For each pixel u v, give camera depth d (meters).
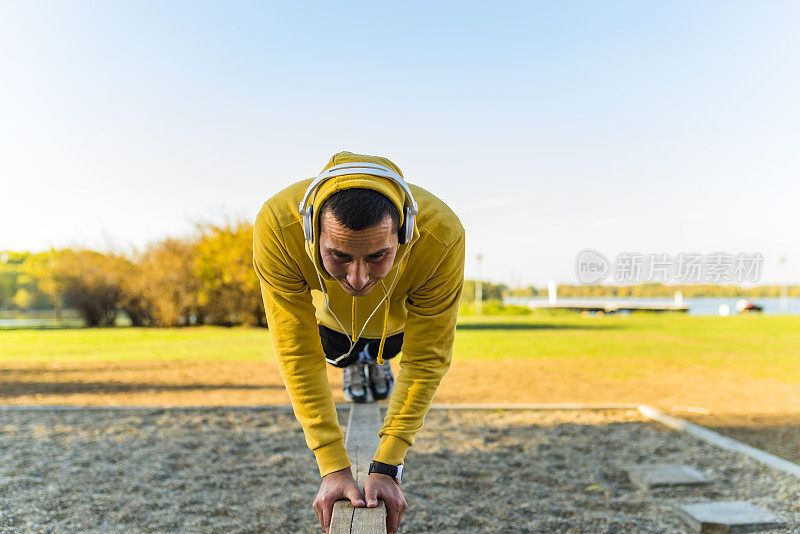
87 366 9.91
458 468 4.44
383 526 1.54
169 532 3.35
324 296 2.02
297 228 1.76
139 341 14.81
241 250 20.11
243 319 20.45
